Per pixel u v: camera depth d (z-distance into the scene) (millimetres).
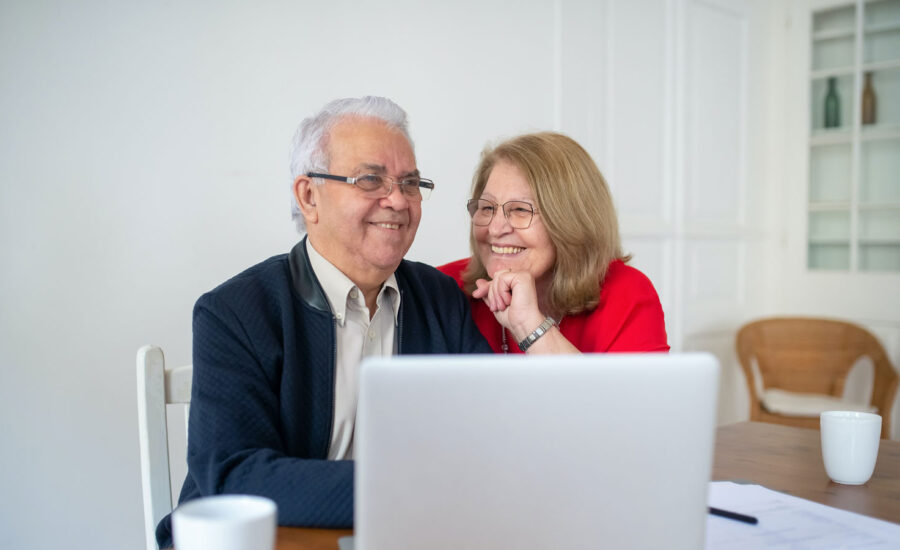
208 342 1151
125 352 1873
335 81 2238
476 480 698
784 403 3098
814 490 1107
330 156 1246
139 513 1917
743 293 3838
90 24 1782
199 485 1033
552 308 1694
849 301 3678
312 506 920
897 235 3531
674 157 3371
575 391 707
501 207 1598
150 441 1226
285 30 2119
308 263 1292
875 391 3117
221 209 2018
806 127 3799
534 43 2768
